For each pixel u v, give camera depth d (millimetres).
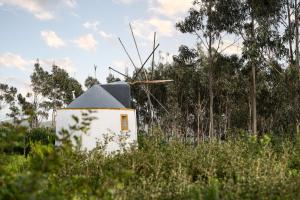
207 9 35562
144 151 12375
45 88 57531
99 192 4824
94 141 17703
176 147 13016
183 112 52250
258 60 31047
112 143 17984
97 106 18641
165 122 51375
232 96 46938
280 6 30062
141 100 53250
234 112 48719
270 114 41375
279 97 33562
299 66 29047
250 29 32875
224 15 33969
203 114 50750
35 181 4070
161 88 52094
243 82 41250
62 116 18125
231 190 7004
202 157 11297
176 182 7906
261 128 48125
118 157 10898
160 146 13703
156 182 7977
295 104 29000
